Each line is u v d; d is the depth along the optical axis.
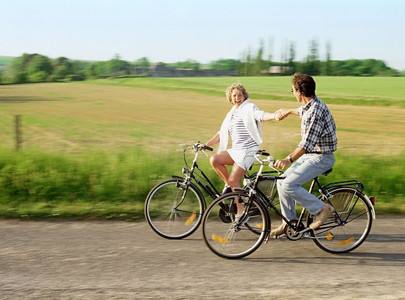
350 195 6.03
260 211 5.84
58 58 168.62
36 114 39.44
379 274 5.23
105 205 7.77
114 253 5.78
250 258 5.71
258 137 6.32
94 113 40.47
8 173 8.69
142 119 34.94
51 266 5.34
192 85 90.00
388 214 7.70
